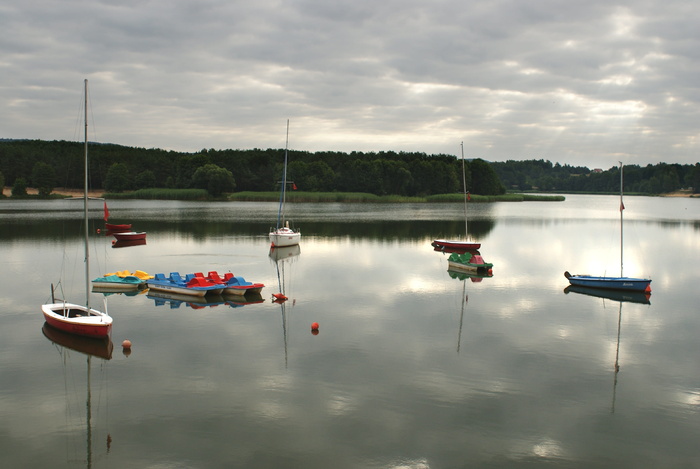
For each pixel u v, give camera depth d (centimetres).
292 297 3594
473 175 19800
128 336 2750
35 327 2869
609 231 8219
